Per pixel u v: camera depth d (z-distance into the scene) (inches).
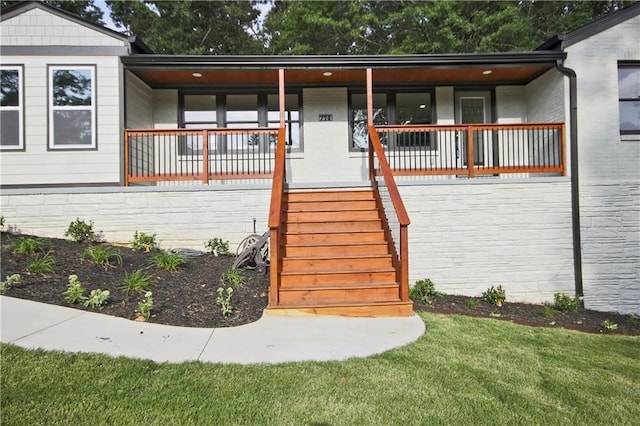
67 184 311.0
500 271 295.3
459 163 384.5
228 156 385.1
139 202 289.3
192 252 275.9
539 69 340.2
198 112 391.2
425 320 206.5
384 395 120.8
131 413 104.7
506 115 388.8
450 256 293.4
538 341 185.6
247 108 396.2
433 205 293.6
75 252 244.4
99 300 179.8
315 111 392.8
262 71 336.5
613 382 139.3
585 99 311.6
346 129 392.8
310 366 138.5
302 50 692.7
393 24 711.1
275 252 201.9
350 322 192.5
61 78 313.1
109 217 287.3
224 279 229.1
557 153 320.2
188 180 306.2
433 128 306.7
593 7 700.7
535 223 298.5
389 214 255.1
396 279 225.1
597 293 301.1
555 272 298.2
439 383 130.8
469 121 393.7
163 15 760.3
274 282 201.0
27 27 312.5
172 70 329.1
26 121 310.3
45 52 312.0
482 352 163.0
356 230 261.4
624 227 304.7
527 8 746.8
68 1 668.7
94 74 313.6
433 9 639.1
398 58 323.6
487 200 296.0
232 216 292.2
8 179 309.4
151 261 243.4
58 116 312.3
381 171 267.6
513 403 120.0
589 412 116.7
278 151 272.4
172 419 103.0
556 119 331.3
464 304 265.6
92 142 312.5
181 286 214.2
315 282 221.6
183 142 378.6
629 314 293.9
